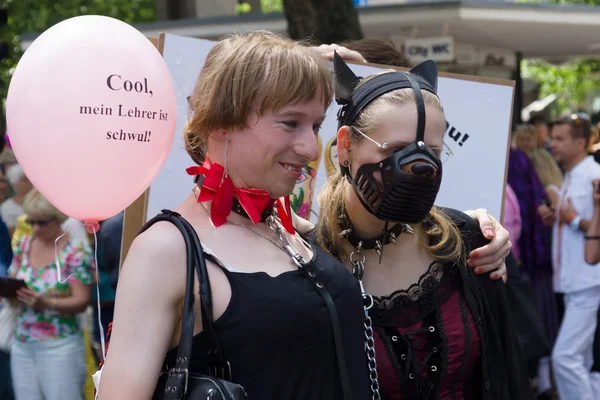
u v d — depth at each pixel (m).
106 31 1.75
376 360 1.85
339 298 1.57
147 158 1.80
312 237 2.02
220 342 1.44
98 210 1.82
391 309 1.89
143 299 1.43
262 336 1.45
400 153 1.76
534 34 8.49
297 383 1.48
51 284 3.68
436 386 1.87
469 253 2.01
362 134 1.82
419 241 1.96
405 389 1.85
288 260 1.58
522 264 5.42
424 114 1.79
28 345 3.73
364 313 1.67
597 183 4.97
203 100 1.56
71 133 1.69
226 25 7.44
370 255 1.96
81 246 3.68
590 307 4.93
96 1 14.96
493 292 2.04
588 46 9.86
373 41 2.96
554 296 5.44
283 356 1.46
